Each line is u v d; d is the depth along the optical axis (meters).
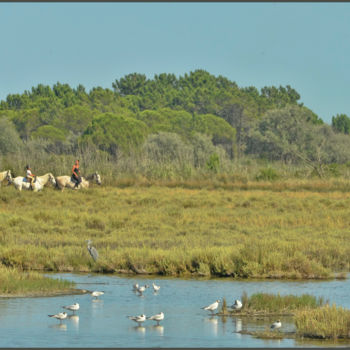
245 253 89.69
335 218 137.88
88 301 69.31
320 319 55.94
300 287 77.81
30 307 65.44
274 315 62.88
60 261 93.38
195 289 76.44
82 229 125.50
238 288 77.06
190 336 54.28
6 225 124.81
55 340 52.41
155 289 74.50
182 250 96.88
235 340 52.97
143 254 93.44
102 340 52.72
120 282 81.69
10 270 80.75
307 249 97.88
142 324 58.81
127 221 134.38
